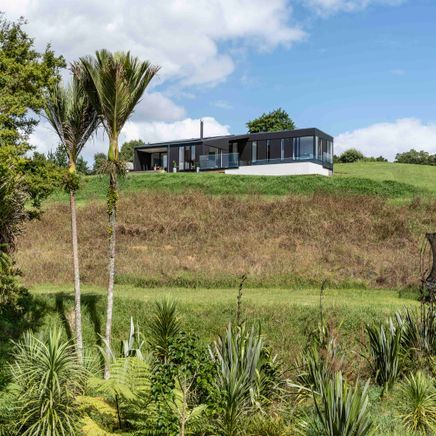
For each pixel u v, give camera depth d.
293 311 14.79
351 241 25.14
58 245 24.95
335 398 7.68
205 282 19.39
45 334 13.19
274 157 48.88
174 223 27.42
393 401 9.89
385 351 10.72
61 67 11.84
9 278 10.83
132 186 38.94
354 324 13.86
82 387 9.38
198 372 8.03
